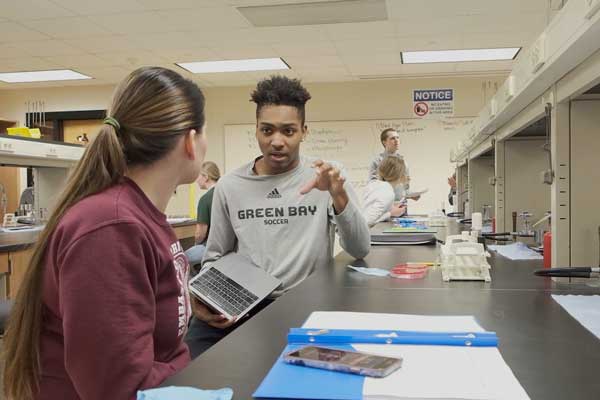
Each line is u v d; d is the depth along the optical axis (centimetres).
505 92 166
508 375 56
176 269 80
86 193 73
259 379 59
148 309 69
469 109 613
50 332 73
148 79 80
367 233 156
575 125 129
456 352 64
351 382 54
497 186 231
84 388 65
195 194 613
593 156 129
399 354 63
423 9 392
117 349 64
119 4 383
